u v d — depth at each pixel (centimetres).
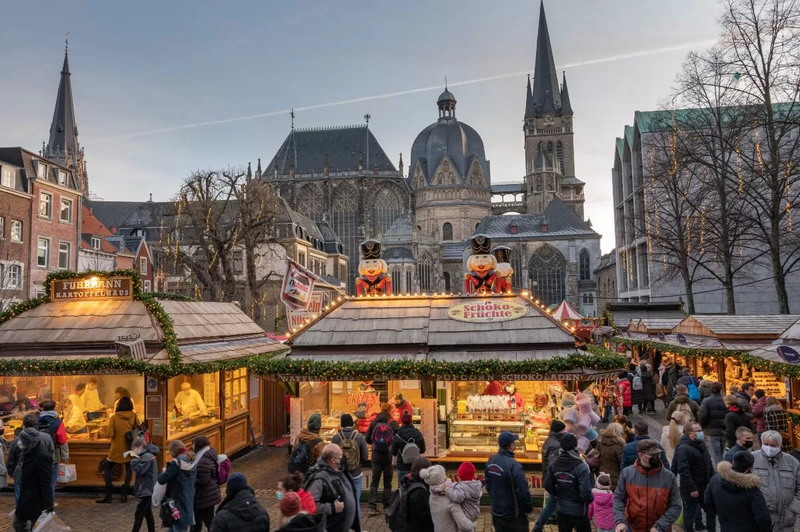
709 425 1362
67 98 10812
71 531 1184
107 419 1509
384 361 1391
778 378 2102
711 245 3769
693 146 3719
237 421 1847
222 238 5088
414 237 12075
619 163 8050
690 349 2316
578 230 12631
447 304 1590
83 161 12269
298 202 12731
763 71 3147
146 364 1433
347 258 10856
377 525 1191
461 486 813
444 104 14825
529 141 15562
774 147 3086
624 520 798
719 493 774
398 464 1142
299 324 2030
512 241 12575
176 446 989
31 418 1064
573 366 1336
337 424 1539
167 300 1770
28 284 5106
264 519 745
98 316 1598
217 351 1681
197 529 1016
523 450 1385
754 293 5484
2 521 1247
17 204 5038
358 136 13725
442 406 1479
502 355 1415
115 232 9644
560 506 891
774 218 3159
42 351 1524
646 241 6116
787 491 820
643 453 798
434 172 14125
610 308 4100
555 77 15762
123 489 1388
